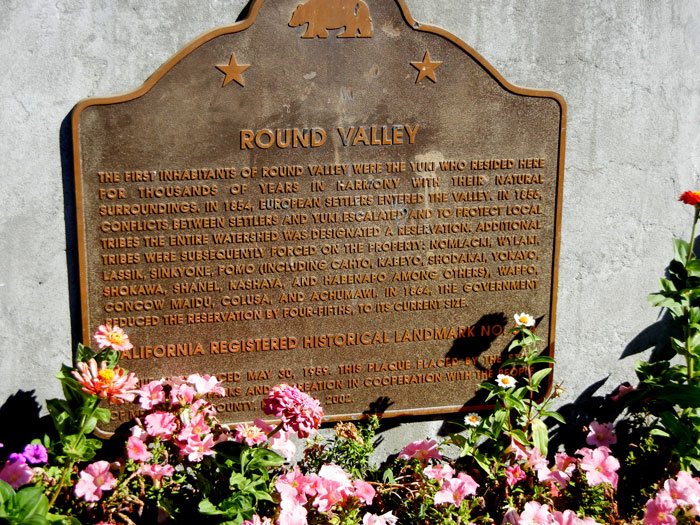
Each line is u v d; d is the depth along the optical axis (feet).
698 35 12.71
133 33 11.19
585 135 12.74
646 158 13.00
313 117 11.64
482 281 12.66
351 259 12.19
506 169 12.36
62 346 11.86
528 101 12.21
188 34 11.34
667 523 10.88
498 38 12.19
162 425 10.92
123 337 10.98
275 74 11.41
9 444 12.00
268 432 11.98
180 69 11.14
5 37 10.85
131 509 10.92
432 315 12.64
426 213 12.25
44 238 11.48
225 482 11.09
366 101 11.75
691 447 12.64
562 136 12.41
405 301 12.50
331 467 11.26
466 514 11.21
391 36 11.61
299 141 11.67
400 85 11.79
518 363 12.42
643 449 13.30
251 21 11.18
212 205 11.62
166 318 11.85
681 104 12.92
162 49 11.32
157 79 11.10
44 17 10.91
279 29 11.30
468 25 12.07
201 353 12.09
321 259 12.10
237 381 12.30
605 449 12.35
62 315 11.75
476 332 12.83
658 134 12.95
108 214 11.38
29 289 11.59
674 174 13.15
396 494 11.88
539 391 13.28
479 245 12.51
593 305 13.38
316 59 11.48
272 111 11.51
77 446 10.75
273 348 12.28
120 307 11.69
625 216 13.14
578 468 12.56
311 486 10.89
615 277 13.34
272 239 11.89
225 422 12.40
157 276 11.69
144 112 11.18
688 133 13.05
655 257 13.41
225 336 12.10
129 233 11.50
